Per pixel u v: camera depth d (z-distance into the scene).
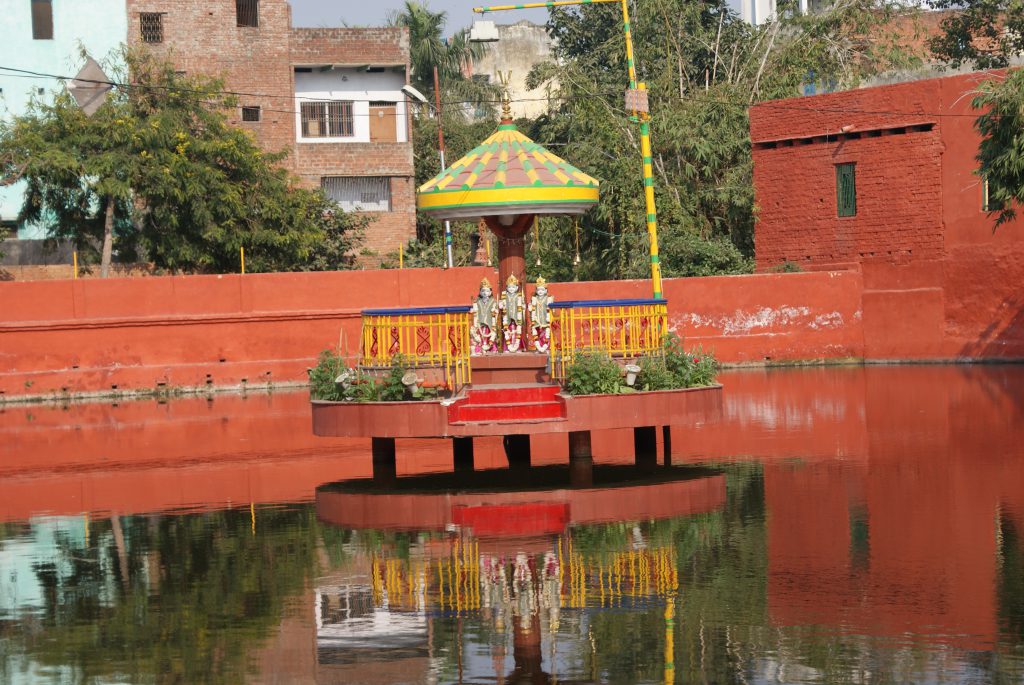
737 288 42.31
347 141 54.53
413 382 20.05
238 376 40.19
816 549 14.15
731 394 33.38
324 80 54.62
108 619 12.21
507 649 10.77
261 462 23.31
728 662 10.21
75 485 21.02
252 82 52.41
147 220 44.84
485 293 21.12
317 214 48.75
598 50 58.66
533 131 60.34
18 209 48.50
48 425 30.95
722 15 57.91
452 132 61.72
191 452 25.00
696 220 46.56
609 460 22.00
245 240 44.78
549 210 20.88
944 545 14.14
